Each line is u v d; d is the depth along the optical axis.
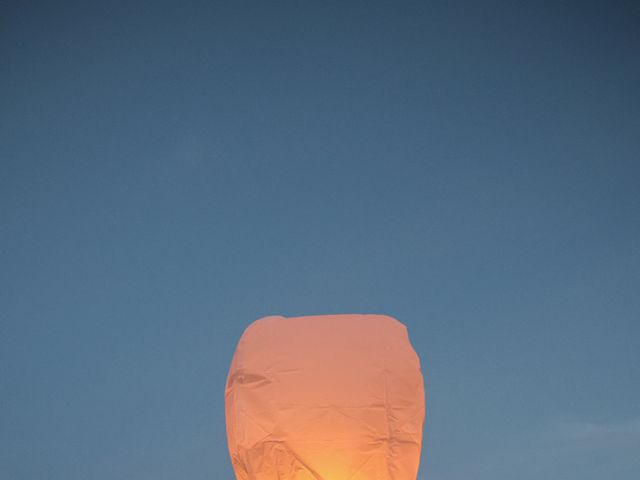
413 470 4.72
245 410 4.73
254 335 4.88
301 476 4.66
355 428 4.64
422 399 4.83
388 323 4.87
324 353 4.72
